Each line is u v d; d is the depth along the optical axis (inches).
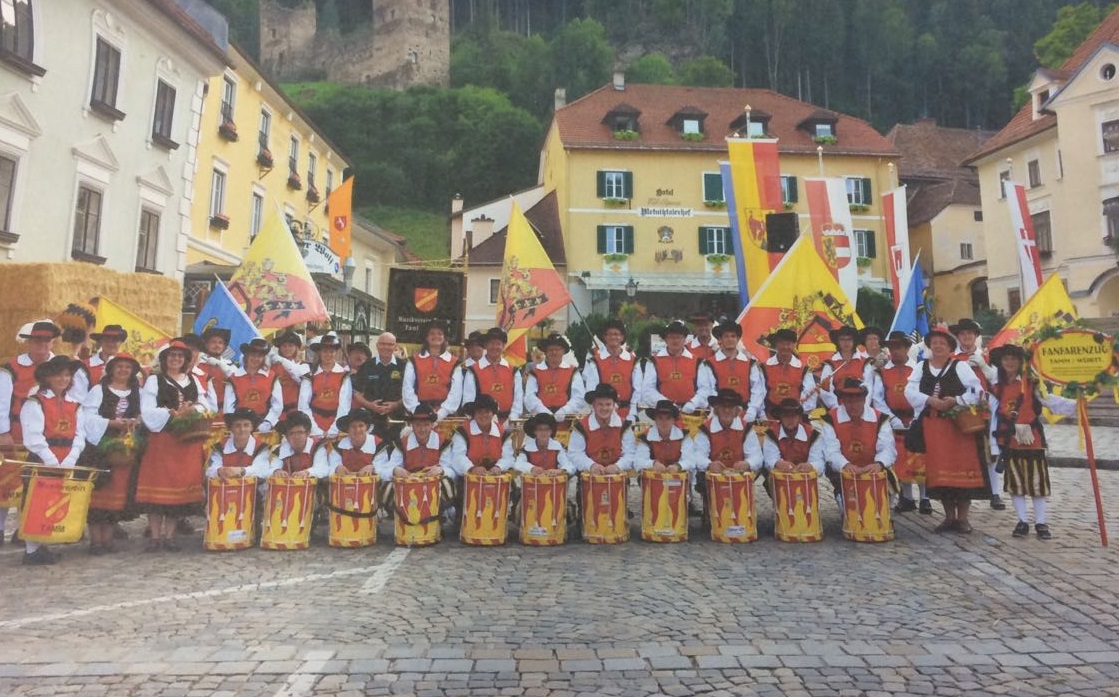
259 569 256.1
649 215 1391.5
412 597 223.6
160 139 679.7
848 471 297.1
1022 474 289.3
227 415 295.1
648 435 311.7
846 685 161.3
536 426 306.5
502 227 1566.2
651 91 1537.9
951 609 212.1
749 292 587.5
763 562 264.7
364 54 3474.4
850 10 3319.4
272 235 419.8
